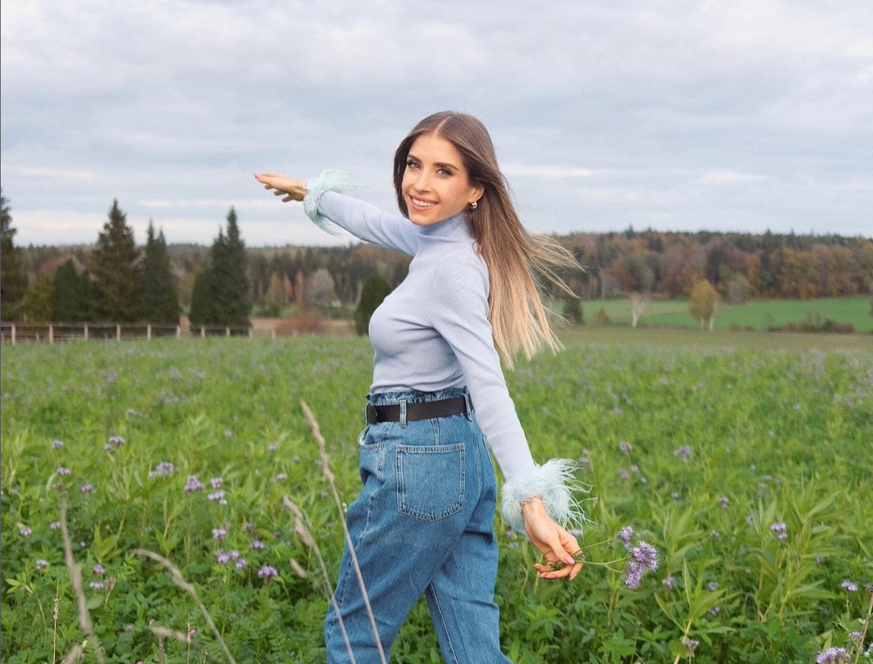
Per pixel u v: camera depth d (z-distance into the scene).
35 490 5.18
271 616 3.71
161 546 4.40
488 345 2.63
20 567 4.34
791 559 3.91
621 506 5.55
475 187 2.78
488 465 2.86
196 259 92.38
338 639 2.88
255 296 98.25
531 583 4.16
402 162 3.03
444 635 2.82
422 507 2.67
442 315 2.64
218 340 30.75
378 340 2.77
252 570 4.35
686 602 3.63
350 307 89.12
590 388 13.05
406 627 3.71
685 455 7.66
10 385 13.33
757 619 3.79
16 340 37.12
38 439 7.04
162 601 4.00
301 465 6.19
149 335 41.66
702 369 15.12
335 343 27.47
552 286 3.08
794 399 11.28
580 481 5.68
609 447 8.69
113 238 61.47
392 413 2.74
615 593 3.73
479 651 2.77
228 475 6.10
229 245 61.44
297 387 13.91
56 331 43.16
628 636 3.65
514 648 3.36
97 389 12.77
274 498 5.20
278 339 31.39
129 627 3.60
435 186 2.71
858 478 7.09
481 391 2.59
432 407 2.72
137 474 5.00
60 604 3.68
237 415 10.92
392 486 2.68
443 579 2.84
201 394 12.83
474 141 2.74
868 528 4.58
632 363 16.67
